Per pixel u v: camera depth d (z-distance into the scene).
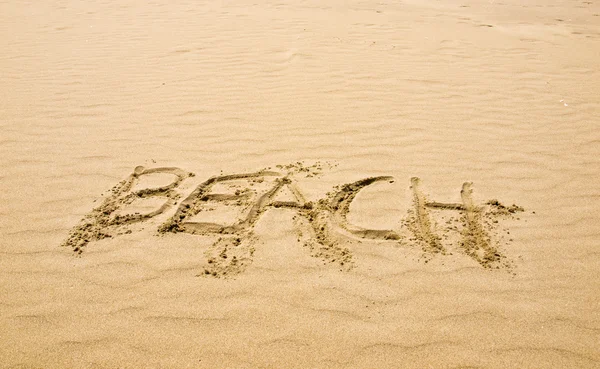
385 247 2.47
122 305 2.11
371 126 3.87
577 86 4.84
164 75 4.99
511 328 1.99
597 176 3.13
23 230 2.59
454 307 2.09
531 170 3.21
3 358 1.85
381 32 6.80
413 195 2.91
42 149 3.46
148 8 8.03
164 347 1.90
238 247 2.48
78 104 4.27
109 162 3.28
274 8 8.25
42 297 2.15
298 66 5.30
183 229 2.62
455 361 1.84
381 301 2.13
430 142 3.60
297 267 2.33
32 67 5.20
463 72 5.23
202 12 7.79
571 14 8.62
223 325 2.00
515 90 4.72
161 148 3.49
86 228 2.61
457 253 2.43
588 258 2.38
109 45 5.98
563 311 2.07
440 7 9.01
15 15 7.44
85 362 1.84
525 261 2.37
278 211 2.77
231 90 4.61
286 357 1.85
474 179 3.09
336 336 1.95
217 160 3.32
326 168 3.22
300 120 3.96
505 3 9.63
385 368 1.81
